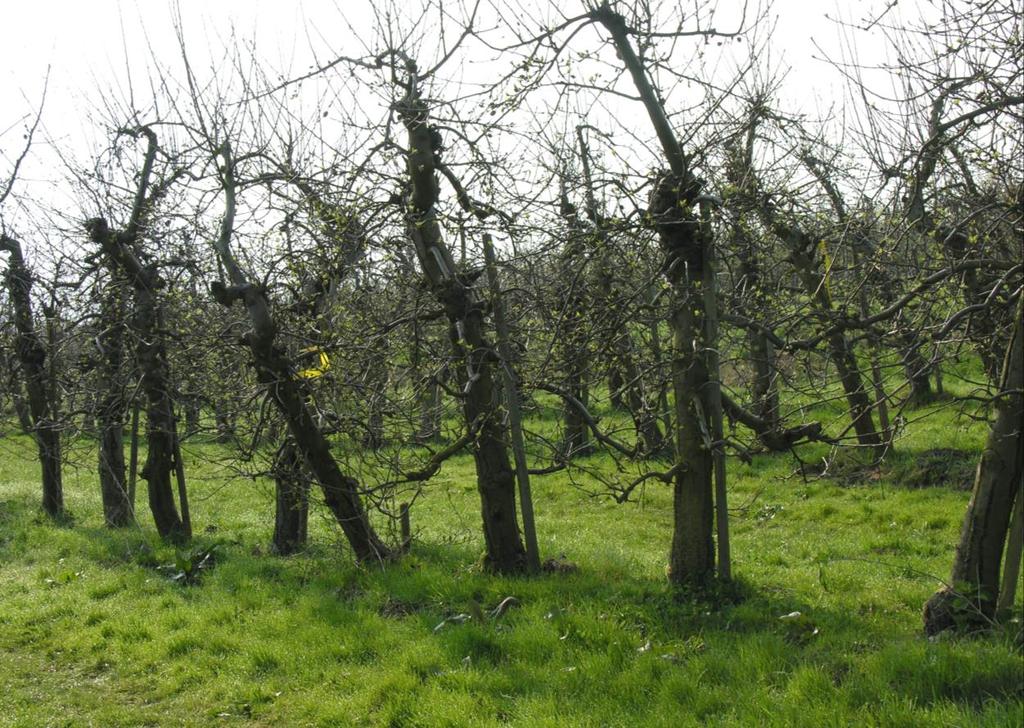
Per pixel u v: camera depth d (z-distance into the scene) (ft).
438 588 30.55
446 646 25.16
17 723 22.91
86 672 26.66
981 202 24.93
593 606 27.32
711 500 29.30
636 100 27.02
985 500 22.85
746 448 28.71
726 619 25.93
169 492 44.98
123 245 42.91
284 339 36.09
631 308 27.37
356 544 35.27
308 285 34.30
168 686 24.90
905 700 18.58
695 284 26.91
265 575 35.68
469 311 31.22
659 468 47.19
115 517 50.93
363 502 35.60
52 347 49.49
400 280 32.89
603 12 26.48
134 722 22.88
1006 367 22.75
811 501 46.55
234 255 36.29
